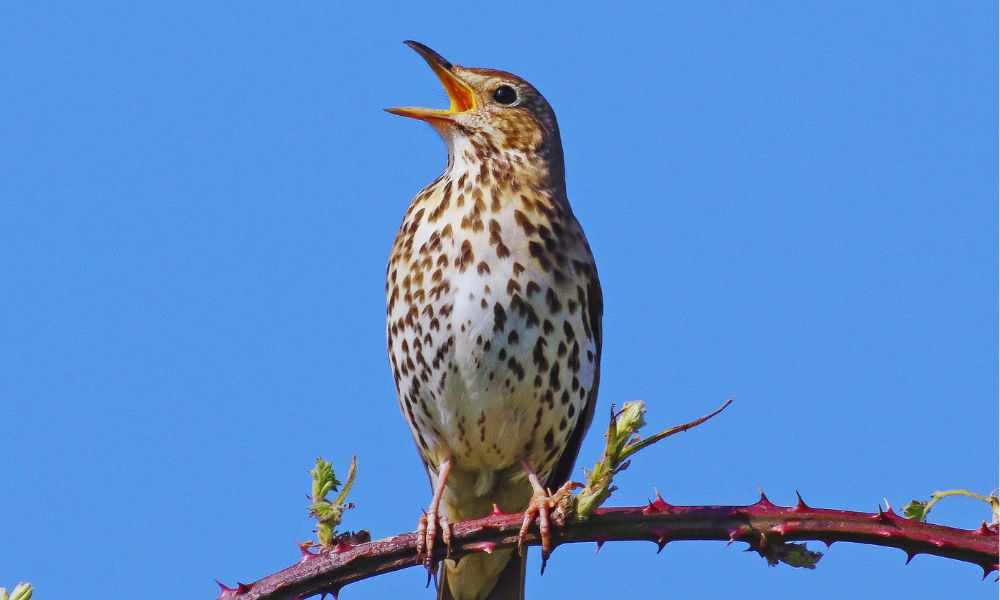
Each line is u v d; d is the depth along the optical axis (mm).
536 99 12305
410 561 7855
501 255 10953
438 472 11820
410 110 12062
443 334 10961
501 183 11430
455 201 11281
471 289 10875
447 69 12422
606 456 7262
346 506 7840
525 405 11148
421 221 11320
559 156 12328
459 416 11227
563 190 12164
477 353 10891
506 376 10961
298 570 7637
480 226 11047
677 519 7270
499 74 12289
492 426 11250
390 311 11477
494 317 10844
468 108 12578
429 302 11023
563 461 12266
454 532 7988
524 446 11453
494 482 11930
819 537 7055
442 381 11102
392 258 11484
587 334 11406
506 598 11625
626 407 7219
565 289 11117
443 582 11711
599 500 7316
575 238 11430
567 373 11188
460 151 11883
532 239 11070
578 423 12031
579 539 7570
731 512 7199
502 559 11500
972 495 7031
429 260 11070
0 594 6297
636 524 7445
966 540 6820
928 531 6875
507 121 11953
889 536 6941
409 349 11281
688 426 7227
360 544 7832
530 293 10922
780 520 7121
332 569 7656
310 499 7840
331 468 7859
